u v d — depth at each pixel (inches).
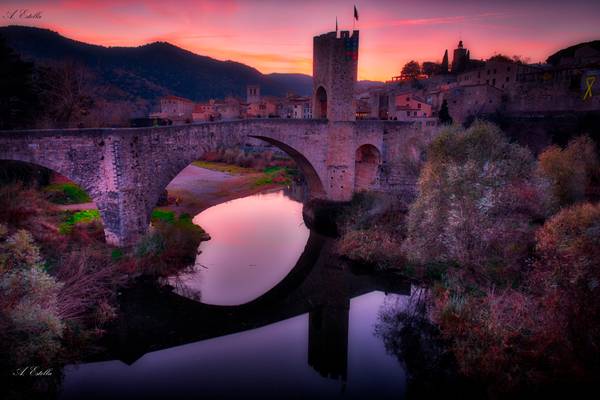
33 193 1022.4
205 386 574.9
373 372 621.6
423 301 827.4
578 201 941.2
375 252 1011.3
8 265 572.1
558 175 979.3
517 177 899.4
